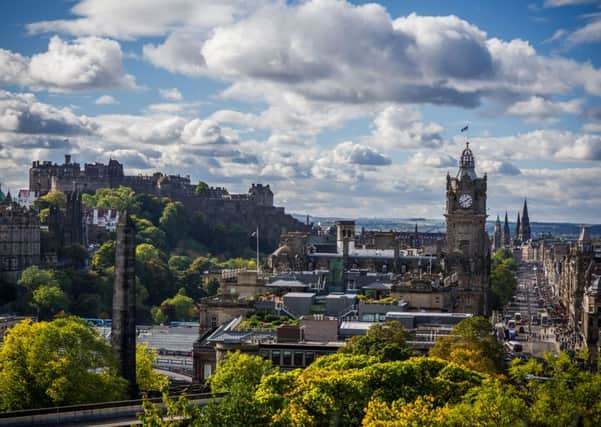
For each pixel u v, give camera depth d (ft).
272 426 384.68
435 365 483.10
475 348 624.18
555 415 431.02
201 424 368.27
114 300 561.84
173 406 366.63
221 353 650.43
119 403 420.36
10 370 491.31
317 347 637.71
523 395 485.15
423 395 452.35
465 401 424.87
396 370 459.73
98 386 500.33
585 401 436.35
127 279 561.43
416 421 378.94
